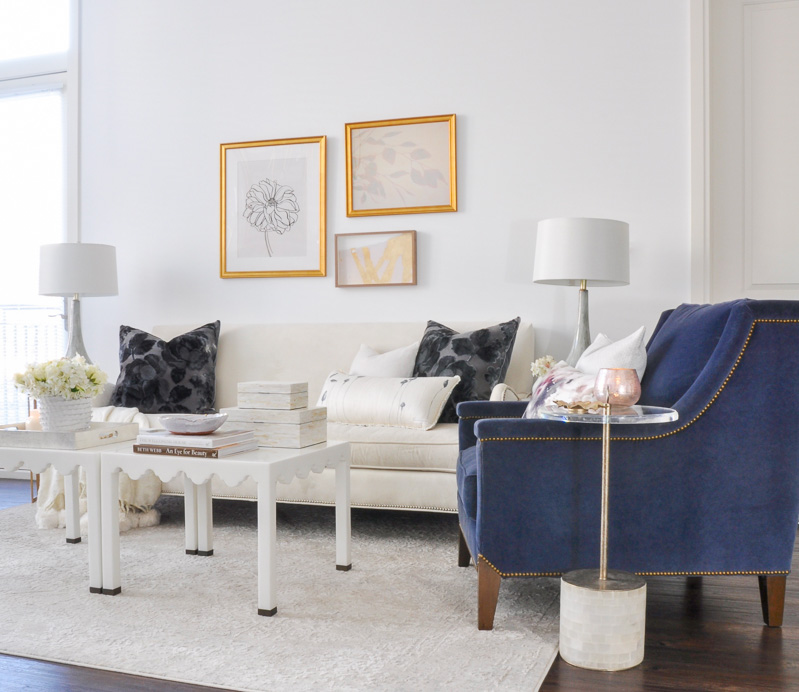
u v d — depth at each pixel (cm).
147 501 342
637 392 195
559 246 335
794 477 214
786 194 378
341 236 425
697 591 253
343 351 401
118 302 470
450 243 409
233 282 446
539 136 395
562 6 391
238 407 260
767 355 213
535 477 214
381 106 420
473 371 347
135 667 192
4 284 502
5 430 262
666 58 378
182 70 457
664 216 378
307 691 177
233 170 444
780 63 378
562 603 200
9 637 212
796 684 183
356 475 319
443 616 227
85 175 477
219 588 253
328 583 259
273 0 439
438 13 410
